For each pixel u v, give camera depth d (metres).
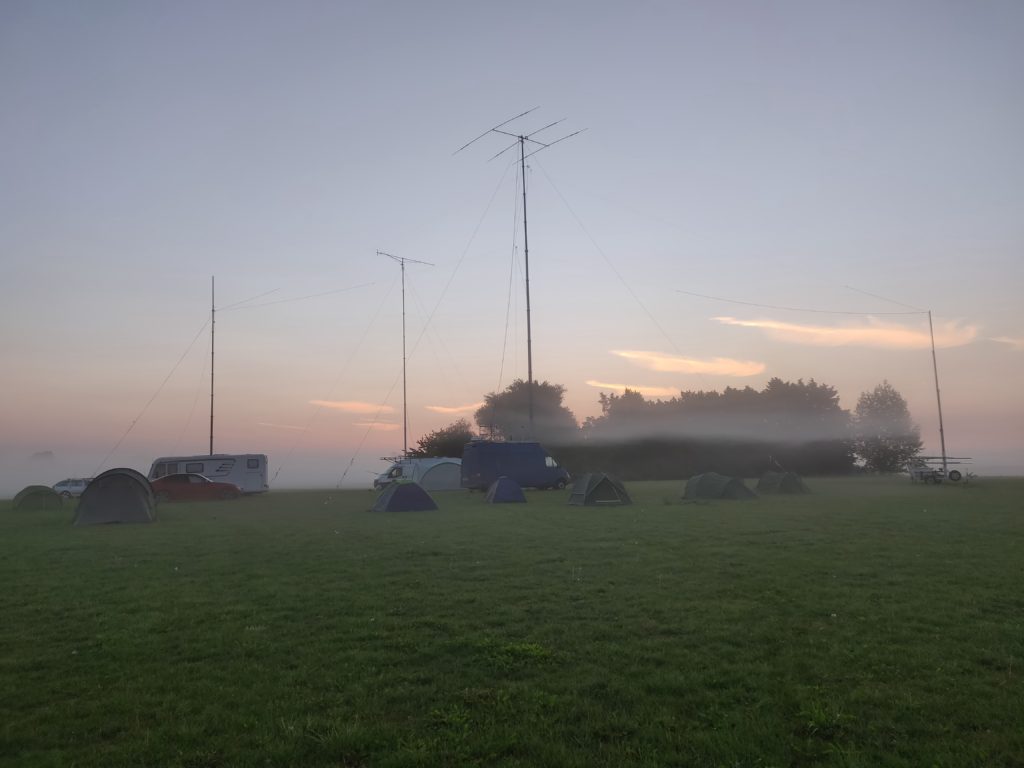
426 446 69.12
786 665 7.41
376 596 11.20
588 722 6.02
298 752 5.48
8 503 40.84
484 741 5.62
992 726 5.82
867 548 15.65
